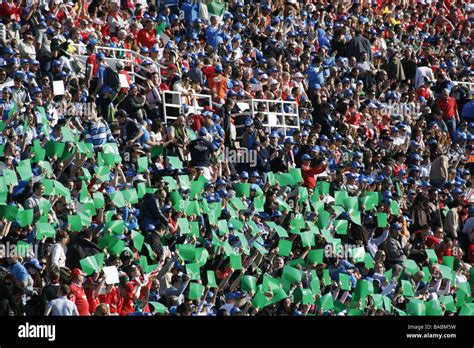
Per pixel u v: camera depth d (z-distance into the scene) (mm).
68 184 74500
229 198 81688
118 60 91125
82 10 95875
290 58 105125
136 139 83375
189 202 76938
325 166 89438
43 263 66812
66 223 69688
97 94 85938
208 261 74062
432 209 92438
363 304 74312
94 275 65688
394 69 111188
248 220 80438
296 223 79750
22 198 71250
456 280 83875
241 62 100125
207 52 100938
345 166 91250
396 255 84062
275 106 97250
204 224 78438
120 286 67125
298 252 78688
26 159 72562
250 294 71375
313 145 91188
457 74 118438
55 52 86875
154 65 93875
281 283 72688
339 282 75688
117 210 74125
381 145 99625
